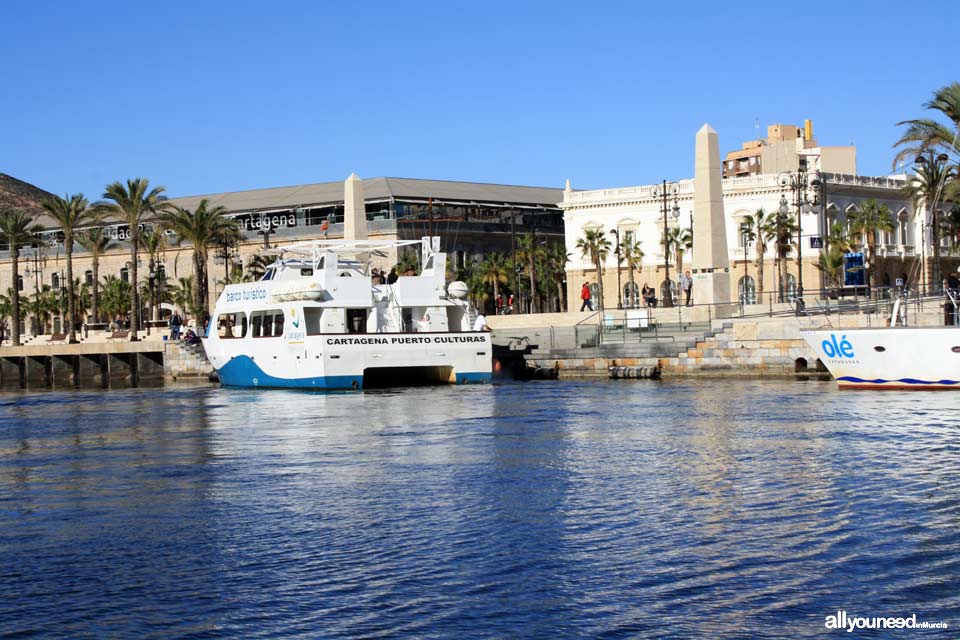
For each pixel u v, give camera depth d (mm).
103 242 129750
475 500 20719
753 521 18438
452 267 122375
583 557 16391
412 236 126875
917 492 20625
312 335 49281
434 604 14328
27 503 21719
